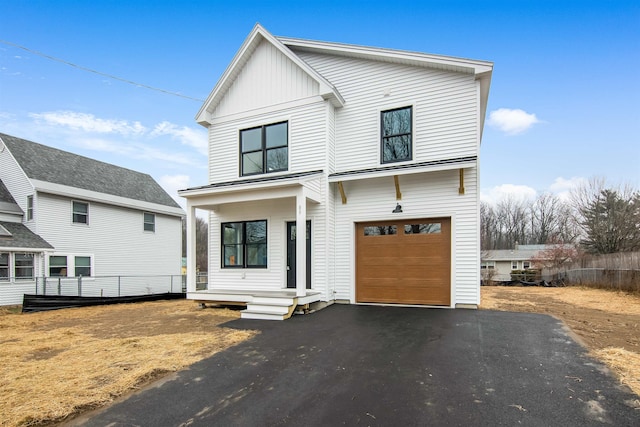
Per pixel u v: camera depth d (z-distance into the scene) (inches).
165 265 843.4
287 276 377.4
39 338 241.3
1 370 165.2
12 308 508.4
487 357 174.9
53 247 583.8
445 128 338.0
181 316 321.7
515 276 912.3
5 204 585.3
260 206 388.8
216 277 404.5
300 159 374.0
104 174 779.4
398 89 360.5
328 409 121.6
